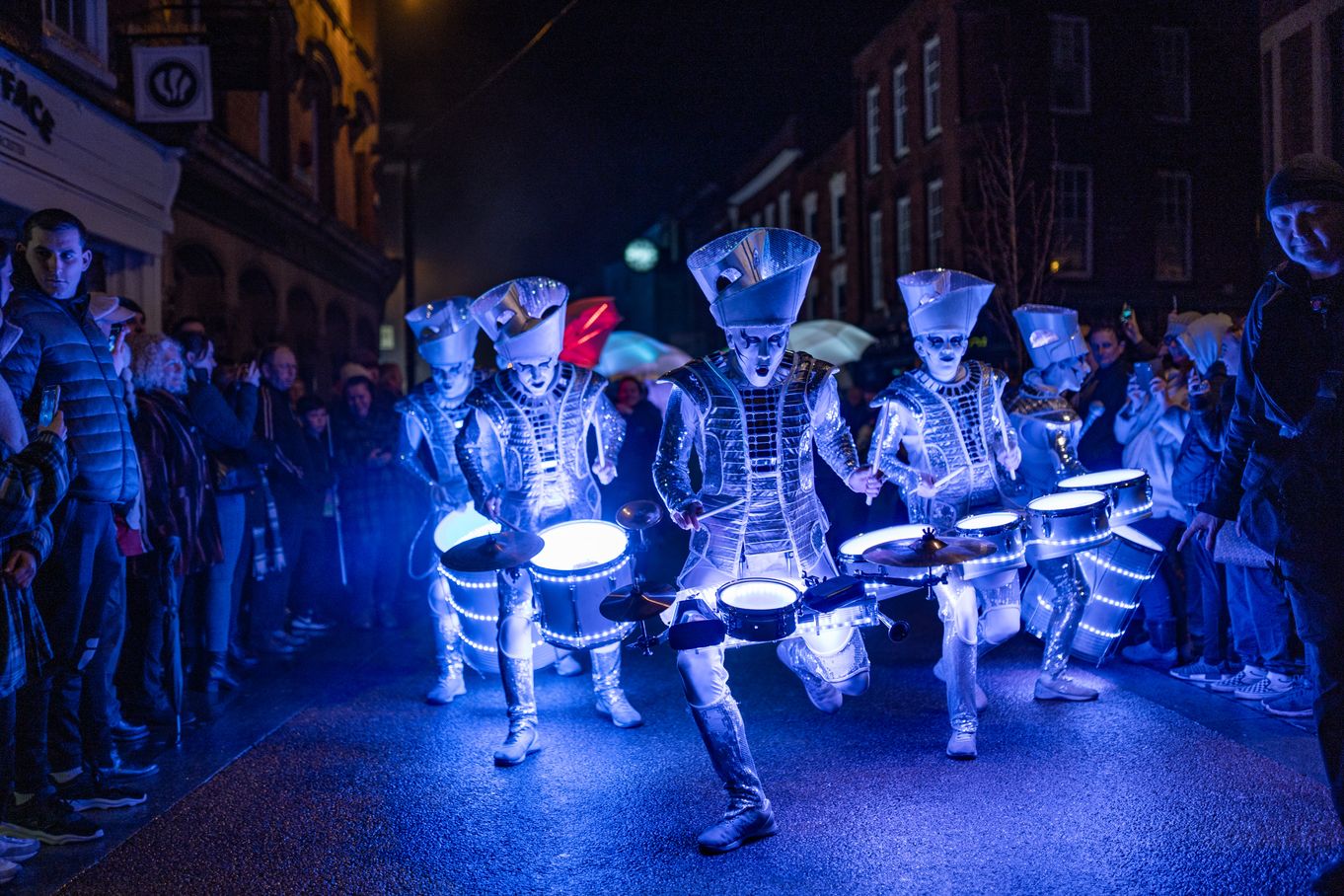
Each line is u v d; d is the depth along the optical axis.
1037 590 6.15
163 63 10.34
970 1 19.59
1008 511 5.30
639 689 6.70
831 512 11.25
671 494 4.65
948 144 20.62
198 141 12.66
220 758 5.52
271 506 7.88
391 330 32.59
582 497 5.68
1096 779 4.82
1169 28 19.23
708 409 4.63
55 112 8.74
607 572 4.94
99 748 5.07
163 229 11.07
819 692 5.18
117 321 5.60
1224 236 18.72
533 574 5.01
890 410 5.49
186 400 6.68
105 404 4.76
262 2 14.24
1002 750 5.25
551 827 4.48
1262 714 5.70
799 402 4.68
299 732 5.95
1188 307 19.08
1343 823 3.66
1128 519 5.67
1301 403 3.69
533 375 5.50
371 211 24.91
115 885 4.04
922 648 7.55
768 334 4.46
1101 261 19.25
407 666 7.54
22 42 8.48
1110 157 19.34
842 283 28.48
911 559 4.21
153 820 4.67
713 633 4.03
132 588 6.00
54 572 4.60
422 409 6.42
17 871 4.14
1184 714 5.74
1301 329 3.69
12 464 3.93
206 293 14.65
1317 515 3.67
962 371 5.49
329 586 9.80
